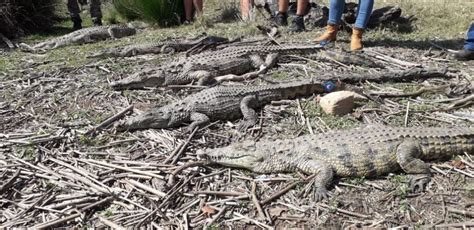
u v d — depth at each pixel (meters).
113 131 2.37
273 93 2.63
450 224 1.69
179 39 4.00
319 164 1.93
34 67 3.46
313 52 3.33
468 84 2.76
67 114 2.60
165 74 2.98
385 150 1.94
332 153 1.94
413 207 1.79
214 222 1.77
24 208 1.86
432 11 4.53
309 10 4.32
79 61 3.54
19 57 3.82
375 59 3.21
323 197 1.83
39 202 1.89
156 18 4.84
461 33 3.92
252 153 2.02
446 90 2.65
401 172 1.97
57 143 2.29
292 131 2.35
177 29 4.56
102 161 2.12
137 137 2.33
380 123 2.36
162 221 1.78
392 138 1.97
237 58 3.18
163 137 2.32
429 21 4.27
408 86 2.79
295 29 4.04
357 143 1.96
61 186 1.97
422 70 2.89
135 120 2.37
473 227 1.67
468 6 4.80
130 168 2.05
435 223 1.70
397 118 2.41
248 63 3.24
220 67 3.10
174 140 2.28
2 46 4.30
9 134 2.36
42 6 5.16
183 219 1.78
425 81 2.86
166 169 2.04
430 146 1.99
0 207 1.88
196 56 3.18
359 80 2.82
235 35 4.07
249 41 3.75
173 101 2.75
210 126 2.43
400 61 3.14
